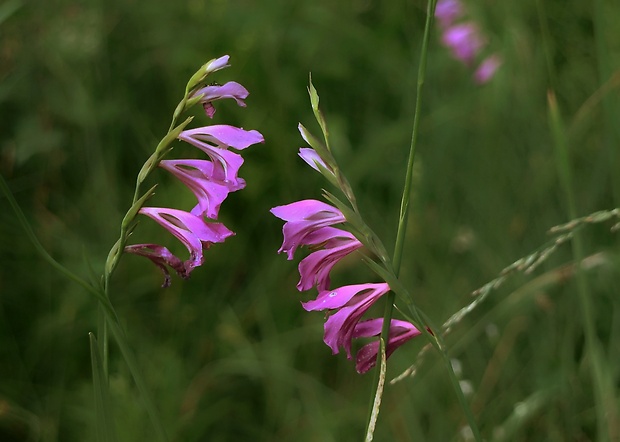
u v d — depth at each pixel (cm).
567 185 120
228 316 173
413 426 142
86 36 195
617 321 141
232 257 185
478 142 197
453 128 203
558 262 163
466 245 175
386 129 206
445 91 224
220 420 158
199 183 99
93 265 172
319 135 206
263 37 218
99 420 99
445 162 197
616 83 133
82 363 167
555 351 151
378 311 171
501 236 174
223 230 100
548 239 166
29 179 187
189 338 172
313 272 97
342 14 249
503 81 197
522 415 136
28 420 151
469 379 157
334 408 156
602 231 165
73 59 194
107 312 98
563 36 194
